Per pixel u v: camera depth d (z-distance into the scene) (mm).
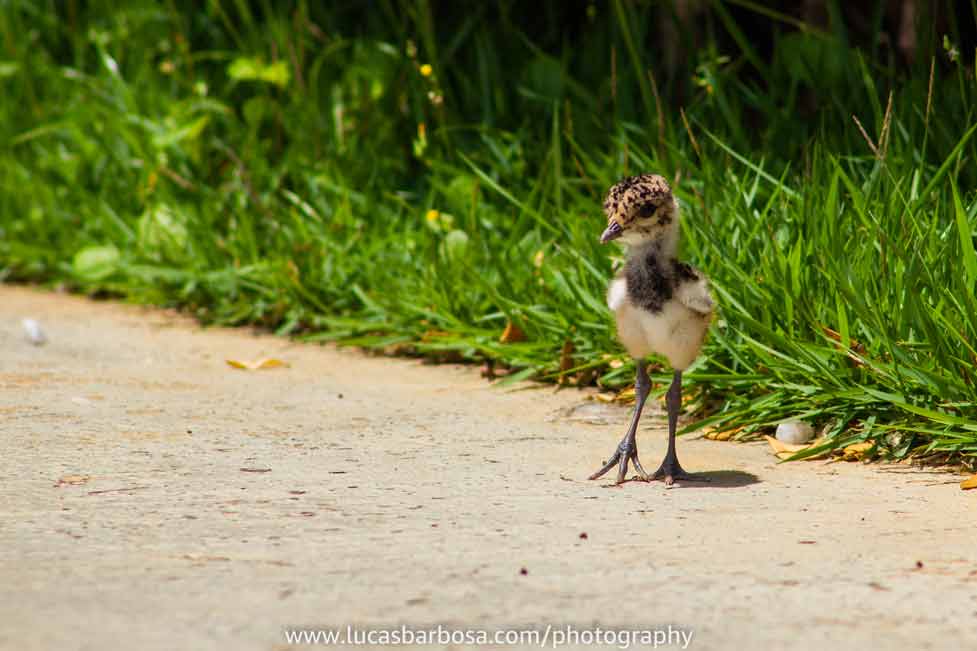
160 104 19344
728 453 9523
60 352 13648
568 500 8016
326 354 13898
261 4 20312
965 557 6781
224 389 11812
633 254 8453
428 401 11391
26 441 9492
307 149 17578
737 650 5414
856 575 6445
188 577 6285
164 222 17125
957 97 13016
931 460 9141
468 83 17422
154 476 8492
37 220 19203
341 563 6551
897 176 11438
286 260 15344
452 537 7074
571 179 14367
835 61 14398
